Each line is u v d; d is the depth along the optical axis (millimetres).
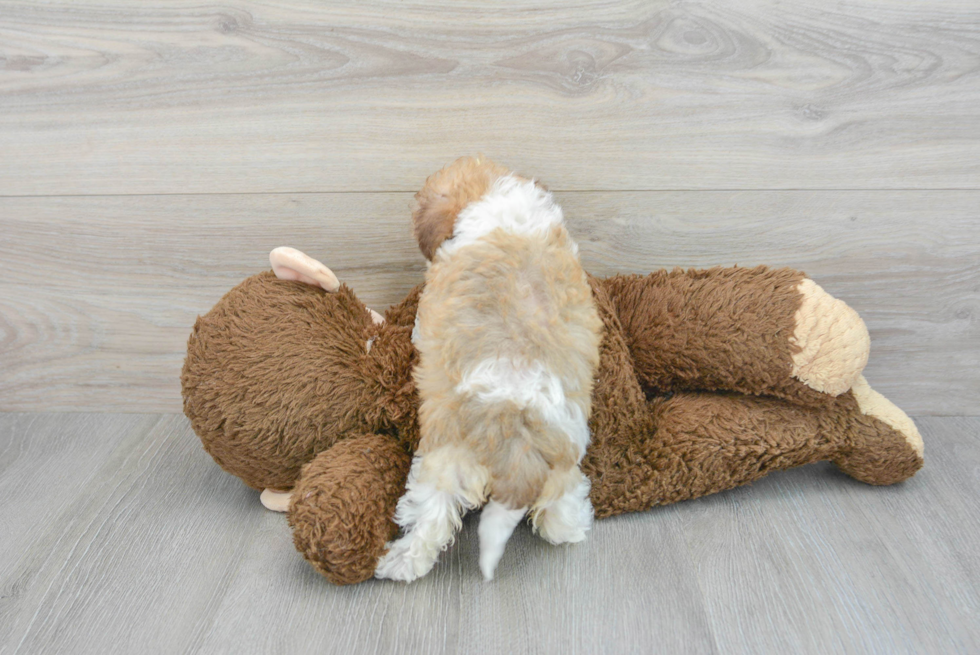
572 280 937
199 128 1127
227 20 1060
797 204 1157
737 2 1034
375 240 1190
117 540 1021
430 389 913
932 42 1054
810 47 1060
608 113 1101
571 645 839
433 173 1129
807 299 1017
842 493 1106
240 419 977
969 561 966
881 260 1193
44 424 1319
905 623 868
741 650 832
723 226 1177
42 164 1158
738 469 1053
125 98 1111
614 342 1054
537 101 1095
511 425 866
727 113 1099
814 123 1104
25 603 910
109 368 1319
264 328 995
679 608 890
